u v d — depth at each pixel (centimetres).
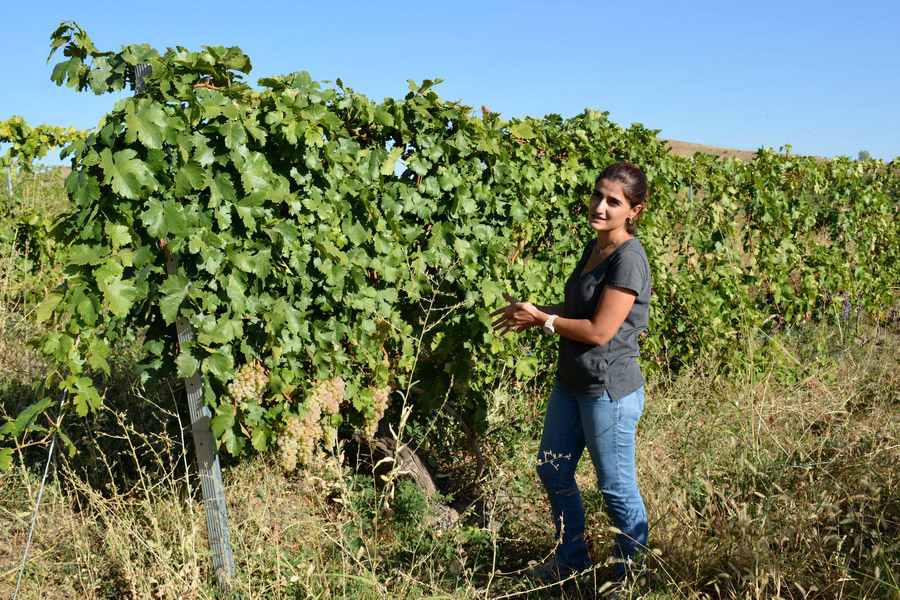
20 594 300
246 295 329
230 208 312
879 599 281
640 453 420
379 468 414
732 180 675
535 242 519
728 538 322
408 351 405
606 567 329
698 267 651
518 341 495
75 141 287
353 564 321
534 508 390
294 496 388
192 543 296
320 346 357
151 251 298
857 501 342
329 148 347
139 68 287
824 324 774
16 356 543
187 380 317
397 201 398
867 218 856
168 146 295
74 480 360
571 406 312
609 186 286
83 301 284
